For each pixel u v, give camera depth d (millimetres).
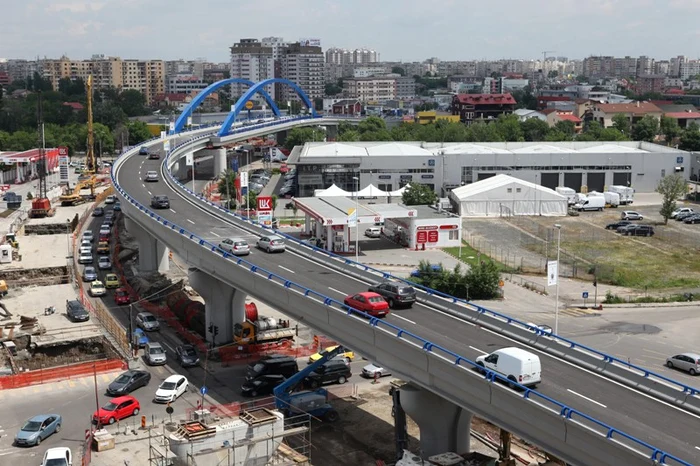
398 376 57250
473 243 142000
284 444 60625
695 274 121125
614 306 104312
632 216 164125
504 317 62125
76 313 98688
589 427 42125
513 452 60812
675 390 48500
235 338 88062
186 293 110375
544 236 148125
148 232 110750
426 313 66438
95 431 64875
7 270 121125
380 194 166750
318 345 87875
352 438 66000
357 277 77250
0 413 70812
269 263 83000
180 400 73438
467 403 51094
